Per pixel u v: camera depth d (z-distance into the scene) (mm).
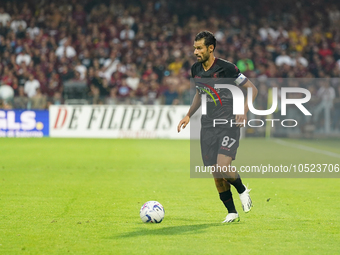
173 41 49938
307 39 52781
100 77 42906
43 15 51125
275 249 8984
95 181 18344
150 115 40250
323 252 8805
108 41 49469
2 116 40094
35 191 15977
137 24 51844
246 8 55844
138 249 8938
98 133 40312
